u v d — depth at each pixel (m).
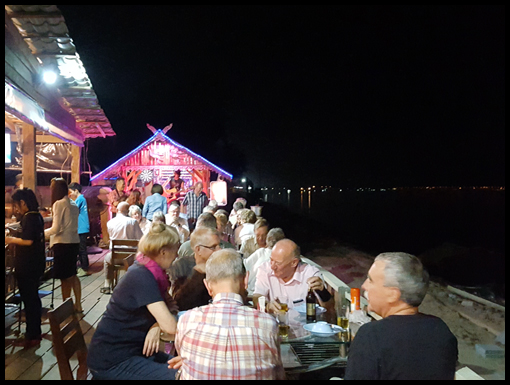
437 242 28.45
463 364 5.70
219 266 2.29
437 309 9.33
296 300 3.94
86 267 8.10
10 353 4.18
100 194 11.81
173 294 4.15
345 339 2.93
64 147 12.19
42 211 8.75
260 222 5.61
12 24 5.11
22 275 4.27
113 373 2.76
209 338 2.09
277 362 2.16
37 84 6.20
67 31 5.38
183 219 7.59
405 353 2.02
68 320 3.18
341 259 18.64
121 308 2.83
